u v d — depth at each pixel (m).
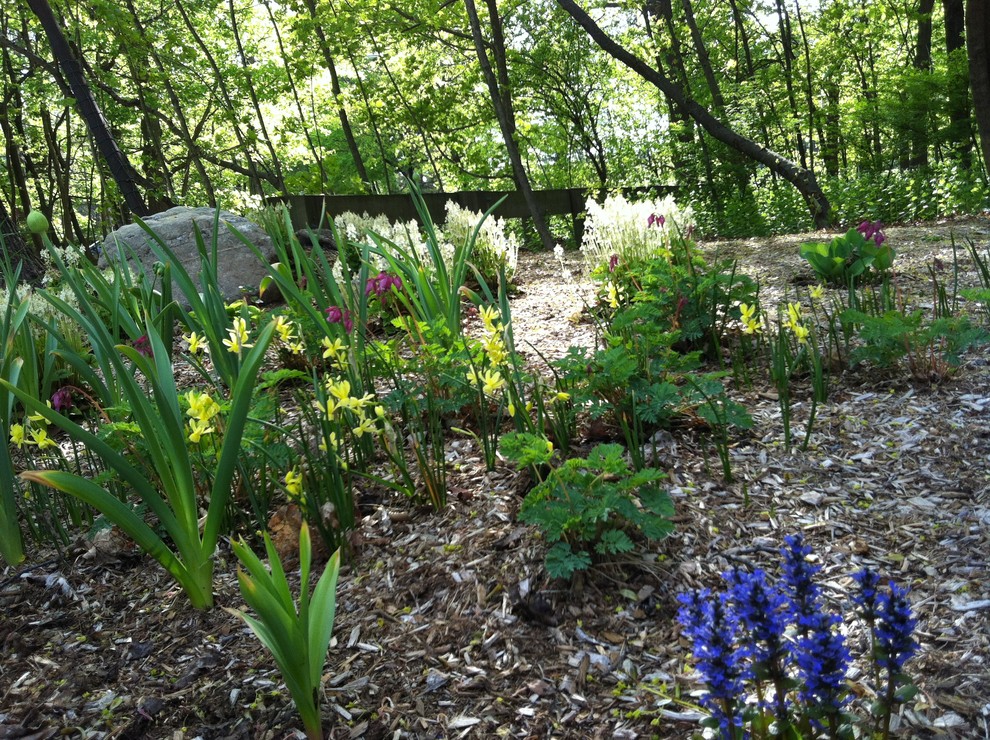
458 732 2.05
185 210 8.05
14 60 15.41
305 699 1.98
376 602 2.59
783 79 16.45
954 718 1.84
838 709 1.51
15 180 18.22
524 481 3.10
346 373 3.67
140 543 2.45
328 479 2.88
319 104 20.00
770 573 2.46
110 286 4.29
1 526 3.01
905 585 2.32
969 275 5.39
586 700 2.09
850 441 3.18
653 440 2.96
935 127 13.37
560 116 18.53
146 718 2.21
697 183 16.16
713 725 1.54
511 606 2.47
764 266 6.72
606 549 2.53
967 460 2.91
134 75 14.49
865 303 4.37
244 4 17.61
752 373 3.98
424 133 19.00
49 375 4.01
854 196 12.31
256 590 1.81
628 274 4.77
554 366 3.41
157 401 2.41
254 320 4.82
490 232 7.05
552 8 17.27
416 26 14.38
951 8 14.70
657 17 16.19
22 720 2.25
